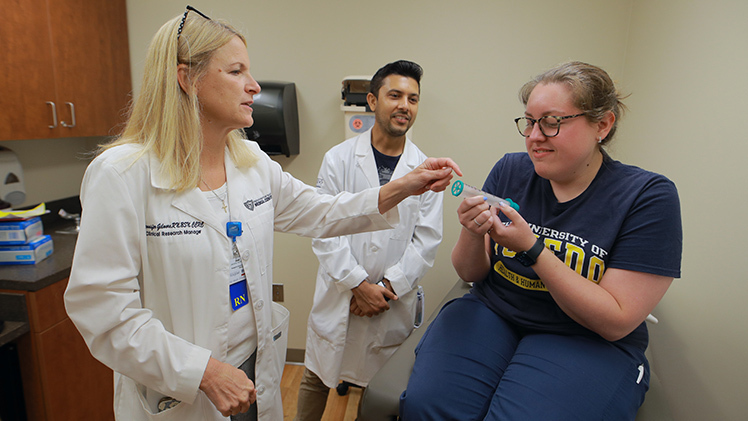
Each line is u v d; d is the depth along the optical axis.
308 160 2.34
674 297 1.56
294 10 2.19
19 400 1.55
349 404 2.11
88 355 1.74
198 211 0.94
